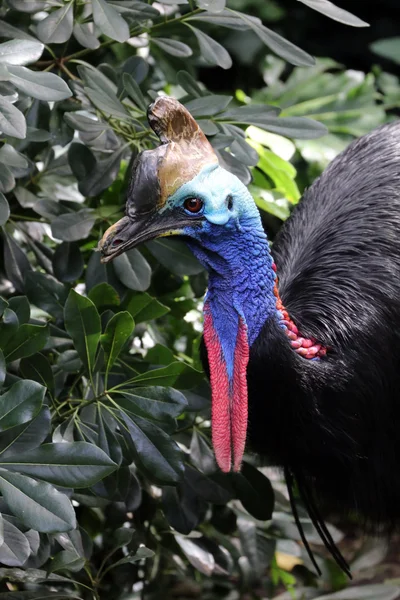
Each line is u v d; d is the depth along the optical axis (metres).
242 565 5.50
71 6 4.40
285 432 4.21
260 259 4.00
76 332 4.14
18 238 5.45
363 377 4.30
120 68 5.40
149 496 5.01
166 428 4.15
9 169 4.30
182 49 4.89
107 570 4.53
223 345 4.08
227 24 4.73
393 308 4.52
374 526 4.89
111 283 4.70
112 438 4.12
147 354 4.67
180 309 5.29
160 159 3.75
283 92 7.92
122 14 4.49
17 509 3.52
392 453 4.59
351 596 5.68
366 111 7.84
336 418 4.25
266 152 5.64
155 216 3.79
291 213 5.32
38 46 3.99
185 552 5.01
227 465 4.12
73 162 4.75
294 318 4.34
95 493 4.30
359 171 5.18
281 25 9.73
